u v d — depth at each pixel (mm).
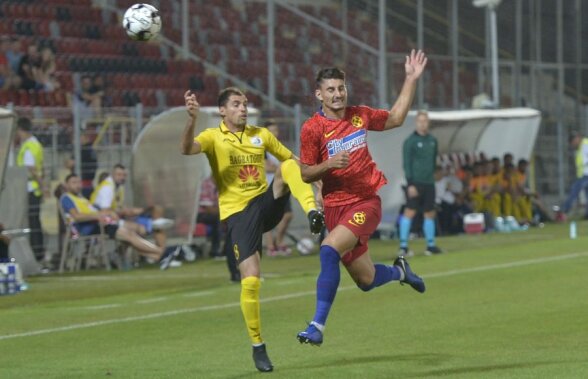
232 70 79500
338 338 27047
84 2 78125
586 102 90125
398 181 63906
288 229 60719
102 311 34656
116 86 72000
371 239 63812
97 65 72188
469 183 67812
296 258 53844
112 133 55125
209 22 82625
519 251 51094
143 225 51031
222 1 84062
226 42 82250
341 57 77688
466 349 24703
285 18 82688
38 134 53844
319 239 61781
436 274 41906
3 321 32812
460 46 79500
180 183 52812
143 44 77062
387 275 24375
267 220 24766
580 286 36562
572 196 76812
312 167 22453
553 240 57281
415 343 25844
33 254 49000
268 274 45875
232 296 37625
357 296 35719
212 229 55719
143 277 47000
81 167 53719
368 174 23203
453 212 65688
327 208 23328
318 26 80125
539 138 84250
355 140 23125
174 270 50094
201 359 24500
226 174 24750
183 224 53094
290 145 62500
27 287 43344
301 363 23500
